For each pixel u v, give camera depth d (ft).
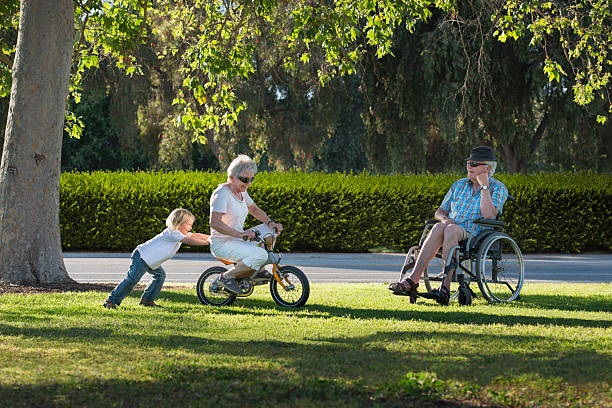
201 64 51.55
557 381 19.43
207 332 26.81
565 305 36.04
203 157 169.78
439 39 93.97
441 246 36.37
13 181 42.65
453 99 91.04
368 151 116.06
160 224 77.20
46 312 31.68
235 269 34.42
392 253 78.13
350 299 37.55
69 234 76.89
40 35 42.83
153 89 127.44
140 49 117.91
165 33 93.30
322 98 123.65
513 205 78.74
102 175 78.54
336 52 55.06
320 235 77.92
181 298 37.37
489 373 20.25
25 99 42.78
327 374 20.10
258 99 120.67
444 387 18.61
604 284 47.80
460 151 108.27
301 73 114.73
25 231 42.55
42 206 42.91
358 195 77.92
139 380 19.07
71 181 77.05
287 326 28.30
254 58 119.44
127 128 131.44
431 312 32.78
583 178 81.51
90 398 17.51
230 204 34.55
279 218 77.41
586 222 79.10
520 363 21.45
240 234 34.17
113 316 30.63
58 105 43.45
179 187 77.15
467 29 92.17
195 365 20.77
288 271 34.71
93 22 57.52
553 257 75.36
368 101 105.19
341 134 159.22
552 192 78.79
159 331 26.84
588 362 21.63
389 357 22.21
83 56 56.80
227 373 19.84
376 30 54.85
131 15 56.65
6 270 42.37
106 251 77.82
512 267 37.91
